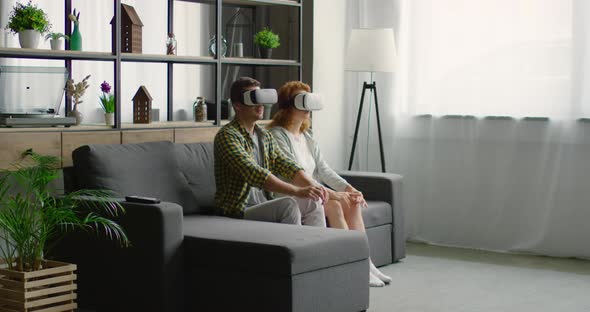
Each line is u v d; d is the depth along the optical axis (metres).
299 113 4.54
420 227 5.84
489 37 5.47
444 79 5.67
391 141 5.92
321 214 4.12
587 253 5.21
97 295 3.71
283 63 5.36
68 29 4.54
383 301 4.05
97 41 4.73
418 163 5.83
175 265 3.52
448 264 5.01
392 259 4.95
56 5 4.54
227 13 5.52
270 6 5.83
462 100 5.61
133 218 3.55
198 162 4.42
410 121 5.83
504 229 5.50
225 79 5.58
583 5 5.12
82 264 3.75
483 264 5.04
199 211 4.26
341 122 6.05
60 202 3.68
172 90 5.11
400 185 4.97
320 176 4.66
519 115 5.39
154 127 4.58
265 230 3.66
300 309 3.34
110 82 4.79
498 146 5.49
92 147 3.90
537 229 5.37
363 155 6.06
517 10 5.36
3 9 4.29
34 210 3.51
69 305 3.50
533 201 5.38
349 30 6.04
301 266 3.33
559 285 4.48
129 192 3.91
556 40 5.23
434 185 5.77
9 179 4.04
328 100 5.91
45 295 3.46
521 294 4.26
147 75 4.99
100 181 3.85
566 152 5.24
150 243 3.50
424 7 5.71
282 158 4.29
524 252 5.43
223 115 5.28
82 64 4.66
